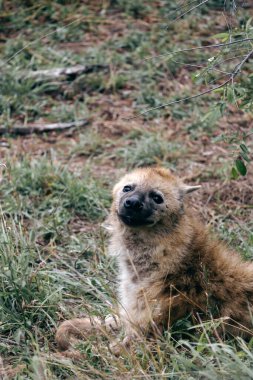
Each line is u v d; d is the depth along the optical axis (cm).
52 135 1100
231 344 632
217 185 963
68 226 868
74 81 1195
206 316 648
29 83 1175
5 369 611
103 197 927
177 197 707
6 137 1082
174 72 1221
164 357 595
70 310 695
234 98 663
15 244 759
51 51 1243
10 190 906
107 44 1272
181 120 1121
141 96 1166
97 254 802
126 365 596
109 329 655
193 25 1312
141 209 684
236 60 1196
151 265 688
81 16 1330
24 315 679
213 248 678
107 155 1045
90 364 607
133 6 1364
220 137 728
